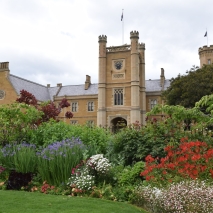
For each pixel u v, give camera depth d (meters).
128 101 49.31
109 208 7.20
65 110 58.47
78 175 9.45
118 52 51.06
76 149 10.26
